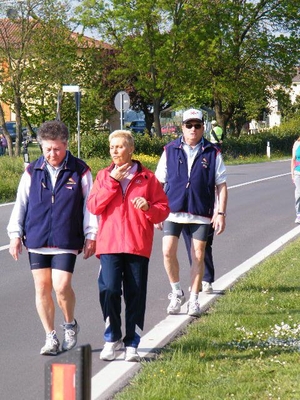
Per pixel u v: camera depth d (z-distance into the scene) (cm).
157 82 5716
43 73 4781
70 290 800
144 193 776
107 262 774
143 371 723
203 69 5881
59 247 789
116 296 775
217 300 1057
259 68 6209
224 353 782
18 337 909
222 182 982
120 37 5628
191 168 970
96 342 877
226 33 5812
